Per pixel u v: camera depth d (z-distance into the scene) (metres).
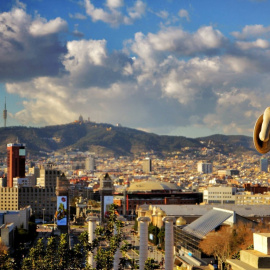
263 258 86.00
